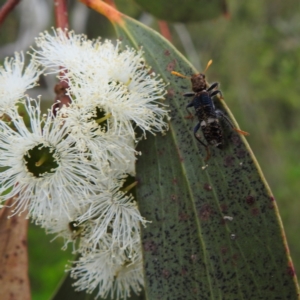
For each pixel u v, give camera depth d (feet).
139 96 0.39
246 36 1.38
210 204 0.38
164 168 0.39
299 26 1.43
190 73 0.40
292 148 1.48
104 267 0.43
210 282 0.37
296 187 1.34
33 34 0.87
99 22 1.13
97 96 0.38
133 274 0.43
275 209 0.37
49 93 0.83
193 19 0.53
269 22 1.42
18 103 0.40
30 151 0.39
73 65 0.39
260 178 0.38
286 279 0.37
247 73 1.40
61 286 0.47
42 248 1.13
